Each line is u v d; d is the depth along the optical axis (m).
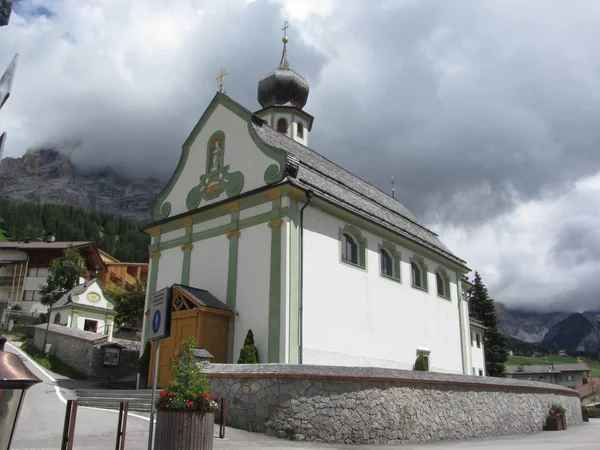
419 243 29.86
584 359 176.62
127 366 29.42
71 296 43.56
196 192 25.73
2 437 4.65
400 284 28.03
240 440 13.20
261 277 21.44
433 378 17.03
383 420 15.03
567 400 26.34
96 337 29.41
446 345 31.48
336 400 14.54
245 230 22.67
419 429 15.97
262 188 21.91
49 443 11.65
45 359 30.28
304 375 14.52
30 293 65.31
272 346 20.23
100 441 11.99
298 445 13.20
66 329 32.41
